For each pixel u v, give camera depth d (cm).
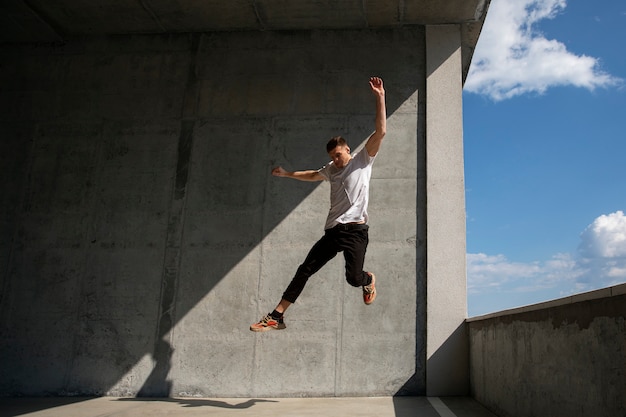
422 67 603
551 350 270
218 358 546
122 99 634
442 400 486
